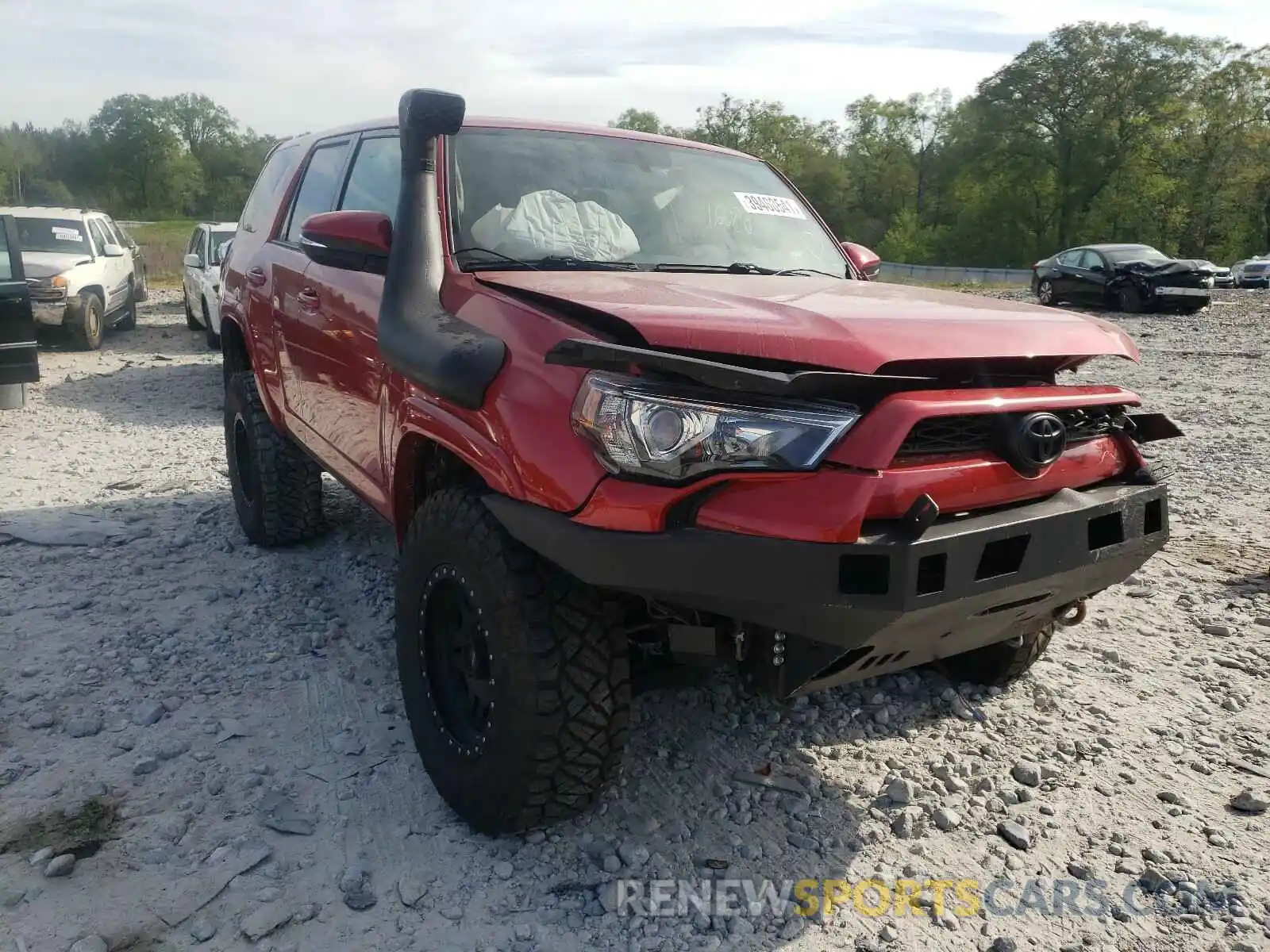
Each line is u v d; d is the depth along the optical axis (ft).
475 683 8.77
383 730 10.96
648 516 7.41
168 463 23.12
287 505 16.02
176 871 8.54
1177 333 55.57
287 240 15.34
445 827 9.24
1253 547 17.52
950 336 8.04
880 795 9.98
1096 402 8.80
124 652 12.75
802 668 8.04
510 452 8.14
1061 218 231.30
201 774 10.05
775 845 9.11
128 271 51.96
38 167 377.30
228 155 401.08
